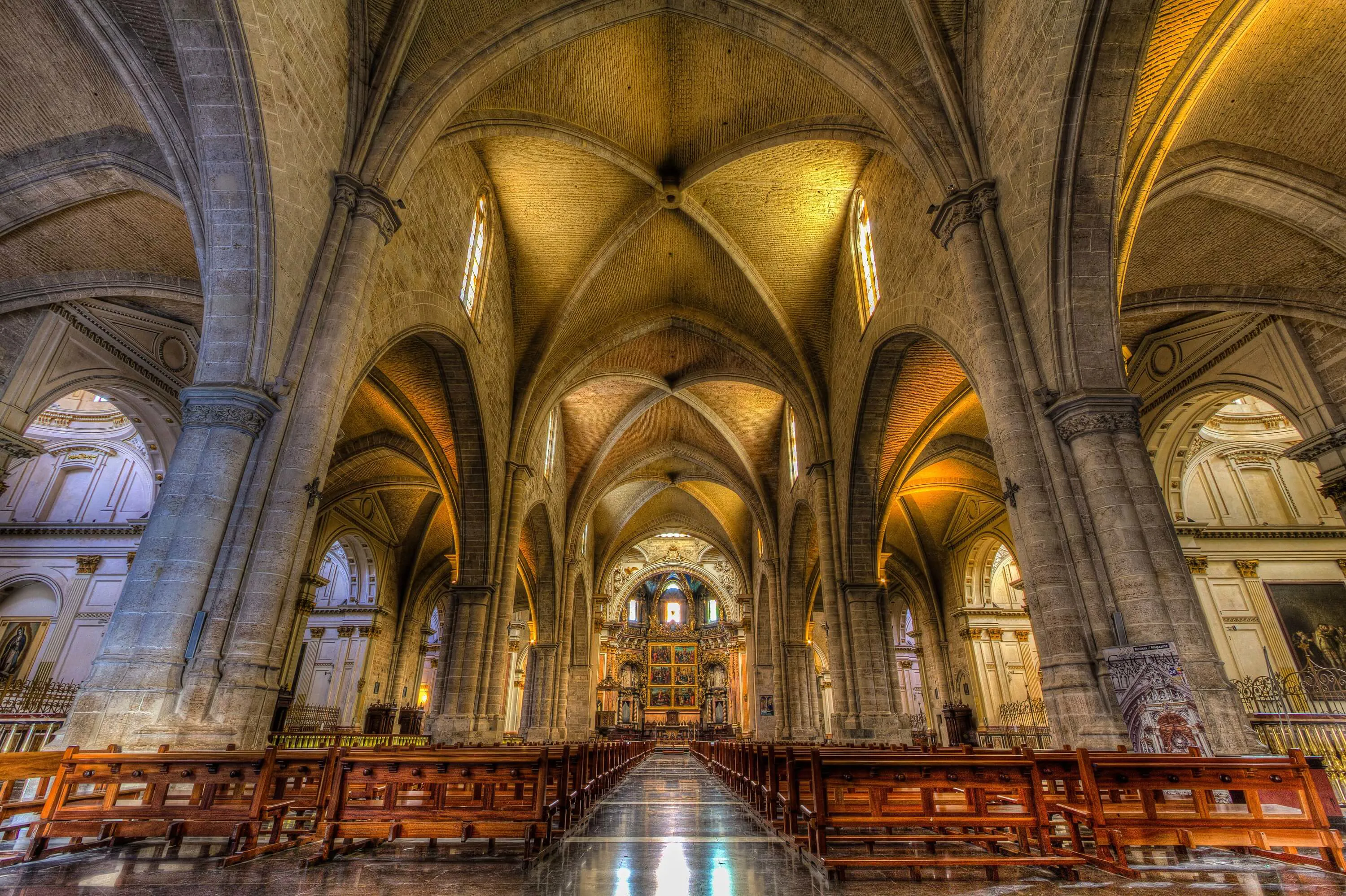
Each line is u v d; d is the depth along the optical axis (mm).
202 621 7633
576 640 34531
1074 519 8328
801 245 19250
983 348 9734
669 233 19781
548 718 27312
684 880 4801
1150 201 11594
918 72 11633
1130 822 5375
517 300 20062
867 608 17844
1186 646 7410
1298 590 17750
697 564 49938
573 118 15133
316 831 5785
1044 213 9109
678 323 22219
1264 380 14617
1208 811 5547
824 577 18781
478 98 13219
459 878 4809
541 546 26891
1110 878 4922
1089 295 8898
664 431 30531
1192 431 17797
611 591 49781
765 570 28906
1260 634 17219
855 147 16375
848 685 17359
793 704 26703
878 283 15758
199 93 8242
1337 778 9078
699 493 35875
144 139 10633
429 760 5598
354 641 26547
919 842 5406
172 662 7324
